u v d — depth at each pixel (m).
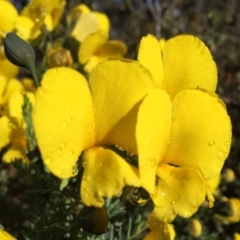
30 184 0.10
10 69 0.09
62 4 0.09
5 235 0.05
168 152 0.05
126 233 0.08
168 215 0.05
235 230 0.11
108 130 0.05
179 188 0.05
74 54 0.10
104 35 0.09
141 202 0.05
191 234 0.09
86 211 0.05
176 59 0.05
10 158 0.08
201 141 0.05
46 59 0.09
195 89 0.05
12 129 0.08
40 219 0.07
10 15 0.09
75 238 0.06
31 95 0.09
